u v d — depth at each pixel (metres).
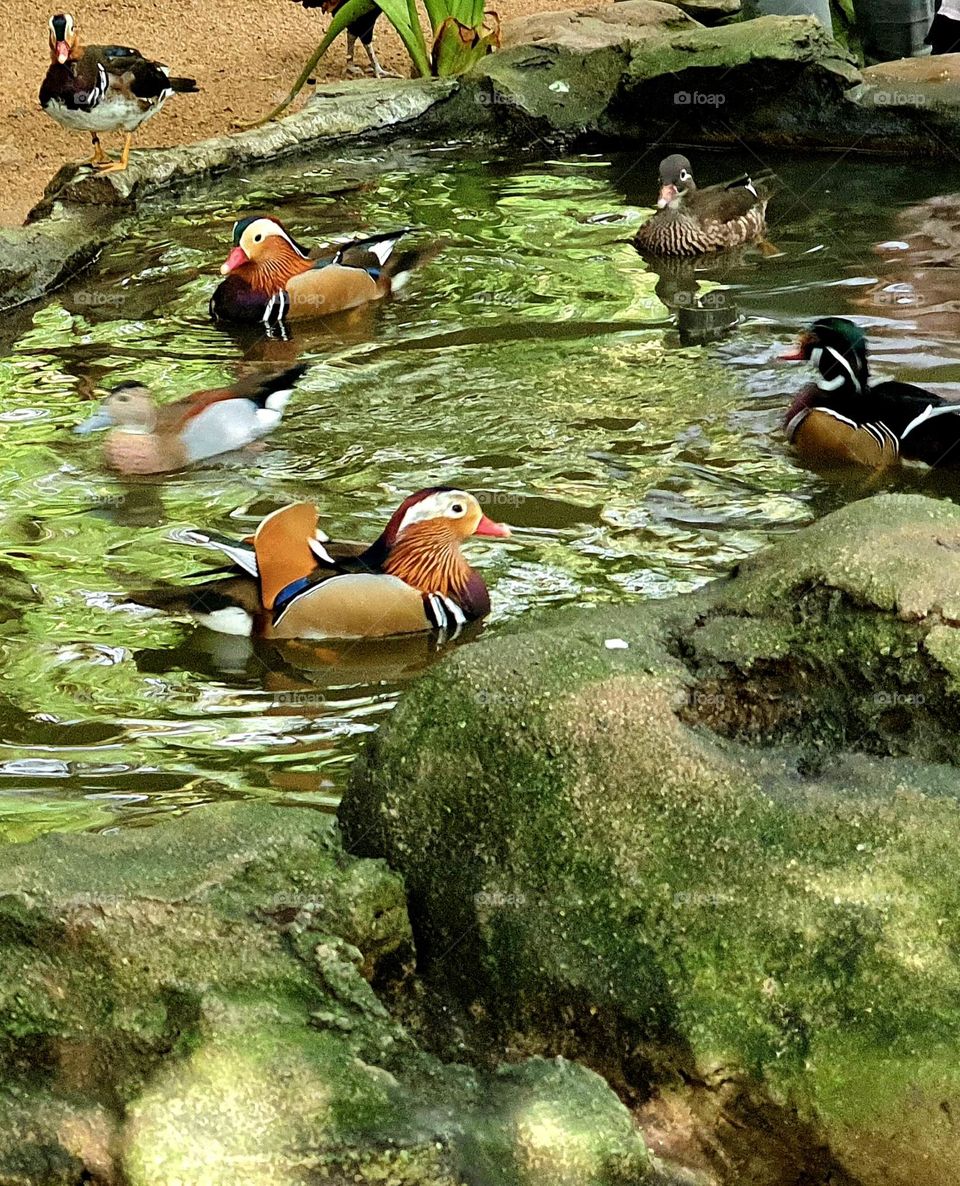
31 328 11.10
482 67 15.70
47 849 4.47
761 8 16.17
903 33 16.34
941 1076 3.94
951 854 4.20
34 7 19.77
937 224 12.20
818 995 4.10
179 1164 3.87
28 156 15.48
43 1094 4.09
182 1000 4.12
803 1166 4.10
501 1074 4.11
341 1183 3.81
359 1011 4.19
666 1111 4.19
